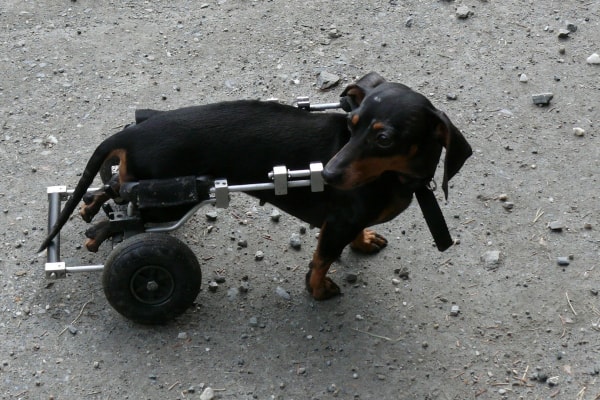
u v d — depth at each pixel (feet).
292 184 7.88
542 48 9.96
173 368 8.00
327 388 7.92
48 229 8.30
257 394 7.89
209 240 8.66
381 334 8.17
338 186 7.69
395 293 8.38
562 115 9.44
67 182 8.98
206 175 7.97
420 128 7.63
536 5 10.33
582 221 8.75
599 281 8.42
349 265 8.53
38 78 9.71
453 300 8.34
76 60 9.86
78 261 8.52
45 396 7.87
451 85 9.68
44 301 8.30
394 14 10.27
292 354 8.07
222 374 7.97
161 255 7.94
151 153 7.90
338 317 8.25
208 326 8.20
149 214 8.07
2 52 9.91
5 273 8.44
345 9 10.32
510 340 8.13
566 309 8.28
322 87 9.64
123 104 9.53
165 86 9.68
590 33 10.08
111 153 7.97
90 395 7.88
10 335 8.13
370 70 9.80
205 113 8.00
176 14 10.29
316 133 7.97
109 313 8.25
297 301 8.34
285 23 10.19
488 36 10.07
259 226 8.75
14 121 9.39
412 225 8.75
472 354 8.07
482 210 8.84
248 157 7.96
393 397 7.89
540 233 8.70
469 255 8.58
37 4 10.35
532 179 9.02
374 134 7.61
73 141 9.26
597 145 9.23
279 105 8.07
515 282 8.43
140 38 10.06
